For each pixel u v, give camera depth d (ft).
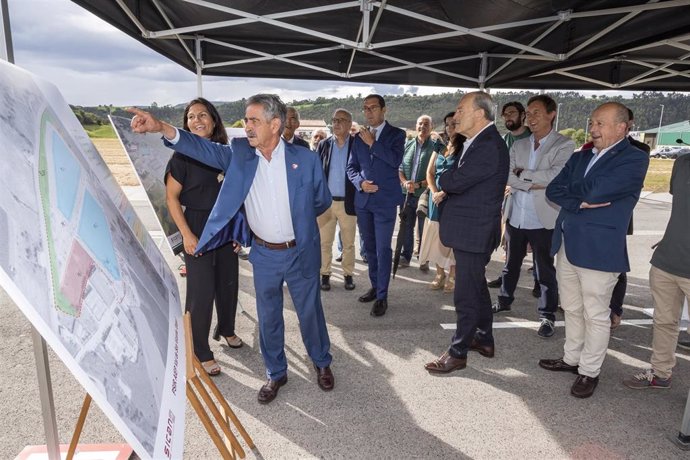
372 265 13.23
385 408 8.17
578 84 18.45
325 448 7.07
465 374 9.41
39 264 2.33
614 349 10.71
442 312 12.82
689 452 7.11
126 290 3.48
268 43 16.12
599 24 11.05
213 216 7.22
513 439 7.37
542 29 12.90
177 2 11.55
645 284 15.92
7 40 3.87
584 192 8.07
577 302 9.06
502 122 13.58
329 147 13.93
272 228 7.55
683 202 7.80
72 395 8.34
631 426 7.75
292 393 8.63
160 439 2.67
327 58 16.74
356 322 12.05
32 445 6.86
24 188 2.58
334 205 14.01
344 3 11.39
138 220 5.24
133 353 2.96
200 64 15.76
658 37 9.54
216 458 6.84
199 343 8.95
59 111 4.09
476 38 15.05
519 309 13.16
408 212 16.79
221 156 7.27
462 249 8.75
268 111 6.78
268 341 8.34
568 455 7.01
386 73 18.19
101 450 6.72
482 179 8.38
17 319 11.60
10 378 8.84
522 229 11.60
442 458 6.91
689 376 9.48
